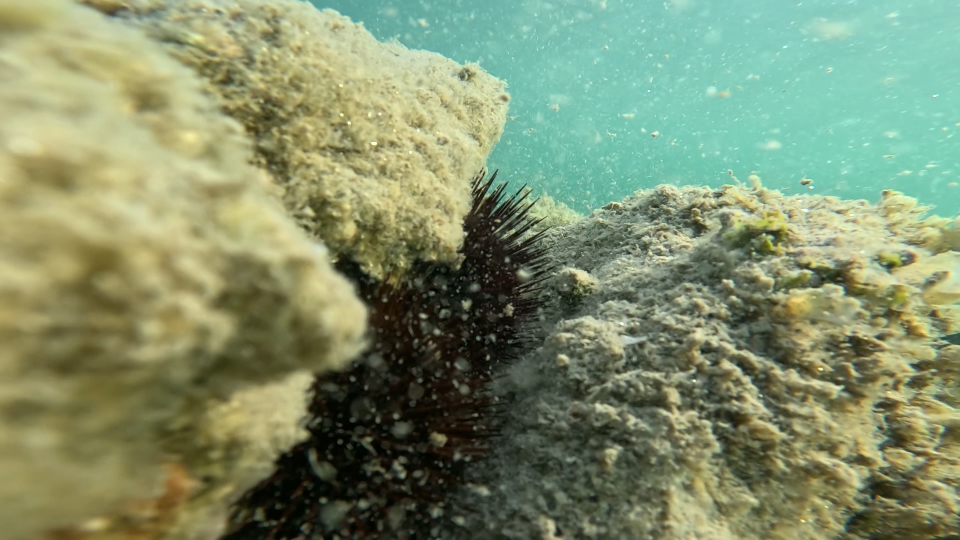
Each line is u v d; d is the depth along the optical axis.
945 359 3.16
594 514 2.24
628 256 3.90
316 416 1.89
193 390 1.02
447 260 2.84
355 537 1.89
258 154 2.10
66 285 0.70
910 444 2.84
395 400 2.02
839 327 2.74
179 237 0.83
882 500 2.71
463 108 3.67
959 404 3.14
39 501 0.87
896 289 2.79
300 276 0.98
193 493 1.34
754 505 2.36
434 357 2.16
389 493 1.98
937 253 3.49
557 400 2.68
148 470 1.12
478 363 2.82
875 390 2.66
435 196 2.75
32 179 0.72
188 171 0.96
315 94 2.24
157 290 0.77
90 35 1.18
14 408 0.73
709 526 2.24
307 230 2.18
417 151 2.75
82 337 0.73
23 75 0.92
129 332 0.75
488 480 2.47
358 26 3.20
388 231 2.48
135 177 0.83
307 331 1.02
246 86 2.07
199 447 1.25
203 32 2.04
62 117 0.86
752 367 2.59
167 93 1.29
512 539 2.21
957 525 2.56
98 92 1.02
